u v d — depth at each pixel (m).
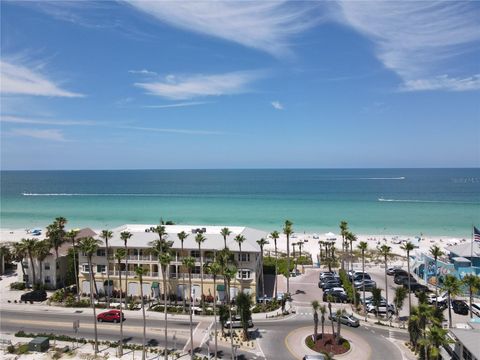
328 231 157.50
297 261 106.31
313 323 63.47
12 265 97.75
